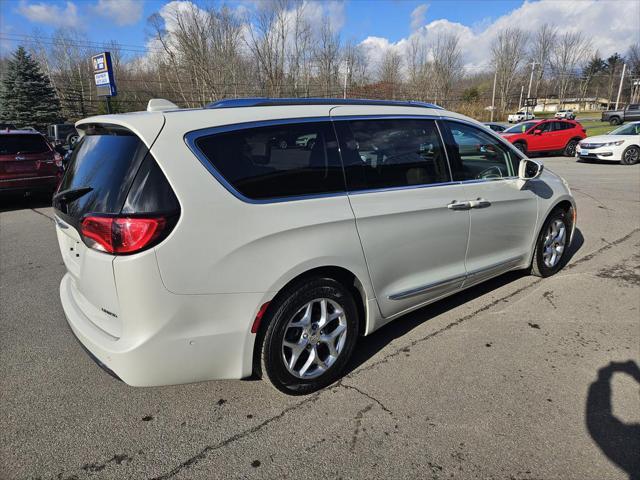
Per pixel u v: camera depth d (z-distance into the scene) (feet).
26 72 126.52
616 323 12.00
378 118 10.03
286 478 7.09
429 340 11.22
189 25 129.59
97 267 7.40
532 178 12.91
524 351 10.66
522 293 14.01
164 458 7.53
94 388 9.50
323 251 8.57
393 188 9.92
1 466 7.39
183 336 7.51
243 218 7.73
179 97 139.95
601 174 42.27
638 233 20.85
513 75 214.28
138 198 7.13
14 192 28.37
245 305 7.89
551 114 239.91
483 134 12.39
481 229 12.01
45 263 18.06
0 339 11.71
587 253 17.95
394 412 8.55
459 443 7.73
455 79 187.11
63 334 11.96
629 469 7.14
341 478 7.06
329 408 8.71
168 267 7.16
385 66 174.81
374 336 11.50
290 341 8.75
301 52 138.10
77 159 8.89
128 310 7.22
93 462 7.47
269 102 8.97
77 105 137.08
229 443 7.84
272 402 8.94
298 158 8.61
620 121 126.62
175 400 9.05
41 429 8.25
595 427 8.07
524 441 7.75
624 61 244.01
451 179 11.25
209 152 7.66
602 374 9.69
